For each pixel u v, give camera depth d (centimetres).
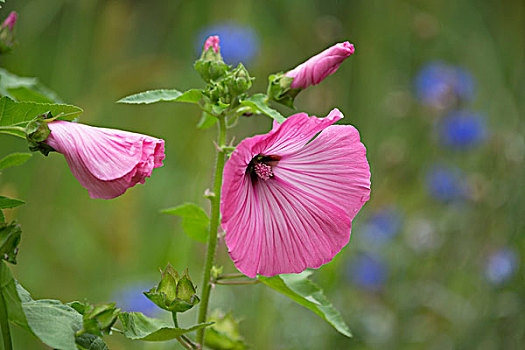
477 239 141
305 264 105
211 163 150
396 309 135
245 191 104
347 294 136
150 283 131
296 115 102
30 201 135
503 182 142
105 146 100
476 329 132
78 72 151
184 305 104
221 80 106
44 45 159
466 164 165
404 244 142
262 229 105
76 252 135
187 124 159
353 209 106
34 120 100
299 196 106
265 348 129
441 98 164
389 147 156
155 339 104
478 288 136
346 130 106
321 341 131
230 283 108
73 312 101
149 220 145
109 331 101
